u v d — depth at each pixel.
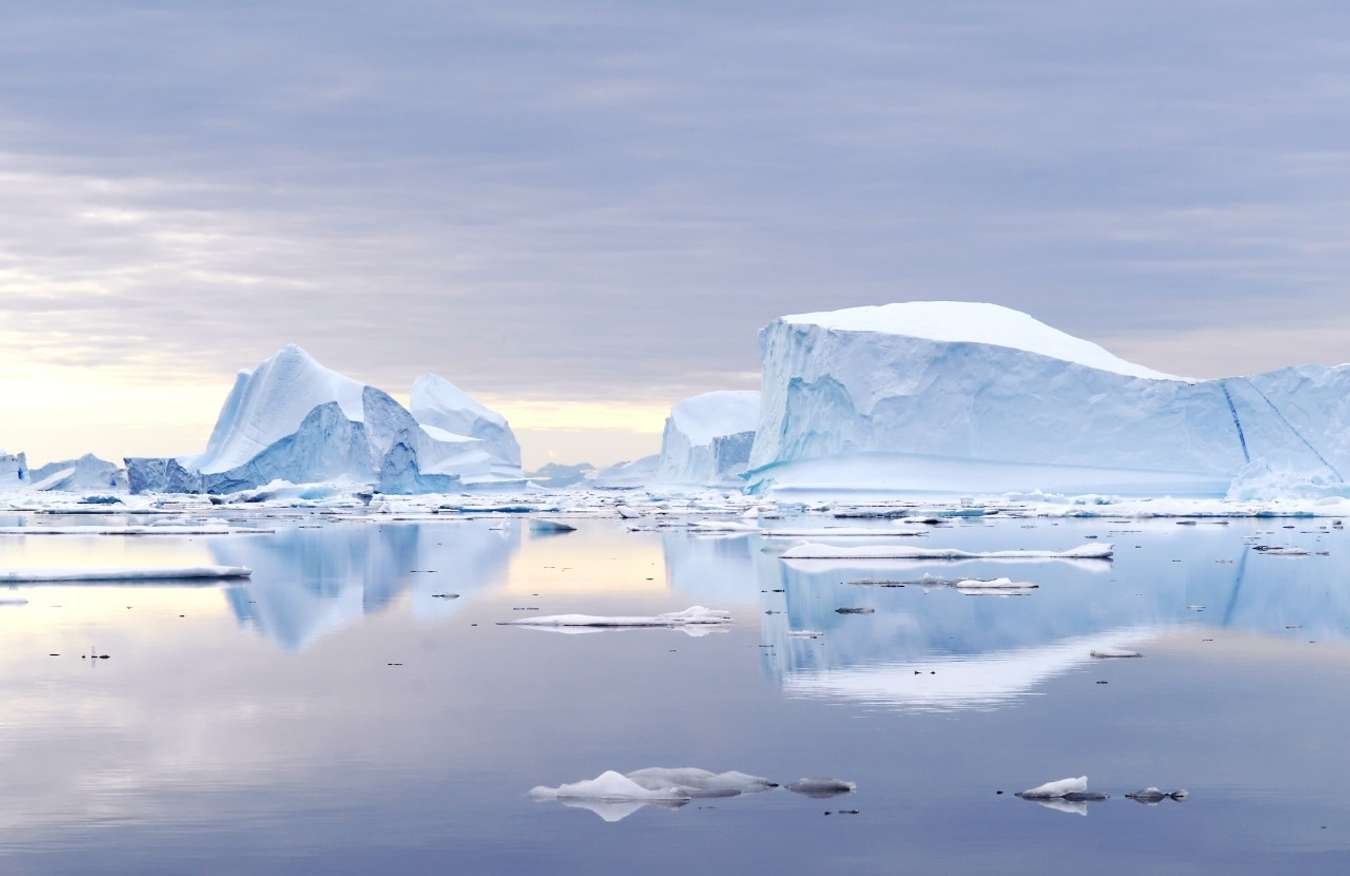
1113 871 17.44
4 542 79.25
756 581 51.31
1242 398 118.62
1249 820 19.36
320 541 79.06
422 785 21.03
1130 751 23.03
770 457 133.25
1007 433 121.44
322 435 149.75
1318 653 33.19
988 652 33.22
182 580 51.88
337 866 17.56
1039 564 57.94
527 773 21.72
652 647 34.03
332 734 24.31
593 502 152.75
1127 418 120.38
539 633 36.84
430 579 53.19
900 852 18.05
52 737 24.14
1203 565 57.53
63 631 37.31
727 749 23.20
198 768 22.02
